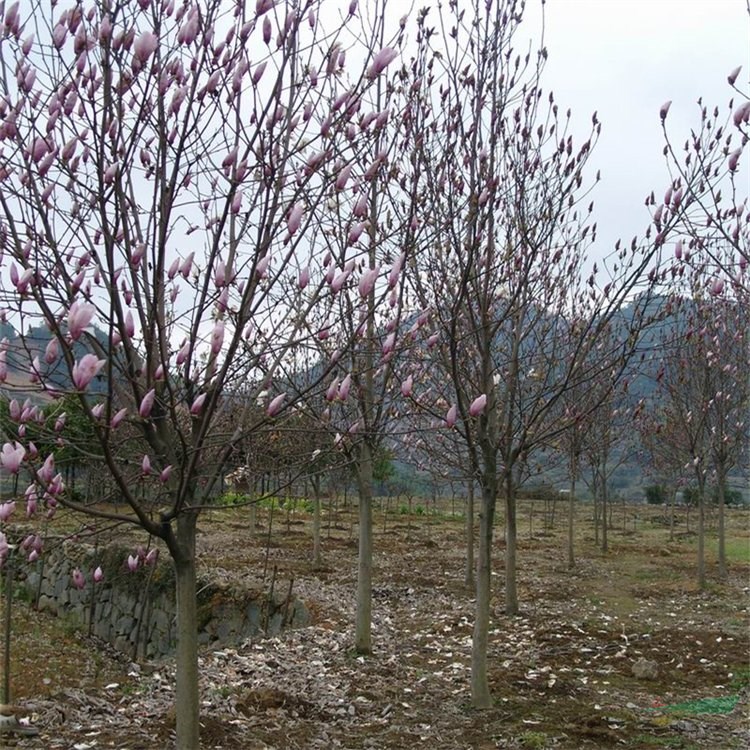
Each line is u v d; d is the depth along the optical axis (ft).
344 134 15.25
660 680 25.26
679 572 51.13
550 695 23.08
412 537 67.10
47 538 15.72
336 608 35.63
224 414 15.49
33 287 11.56
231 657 26.68
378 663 26.14
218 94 12.71
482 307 20.08
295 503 72.38
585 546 65.98
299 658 26.81
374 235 20.86
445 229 18.56
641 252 18.75
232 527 66.23
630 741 19.16
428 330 20.36
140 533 45.14
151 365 12.77
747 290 21.45
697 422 44.16
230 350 12.30
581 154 21.18
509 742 18.98
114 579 37.24
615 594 42.39
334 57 13.75
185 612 14.17
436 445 30.19
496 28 21.11
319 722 20.38
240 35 12.17
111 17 12.93
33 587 45.83
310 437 24.39
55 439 13.08
